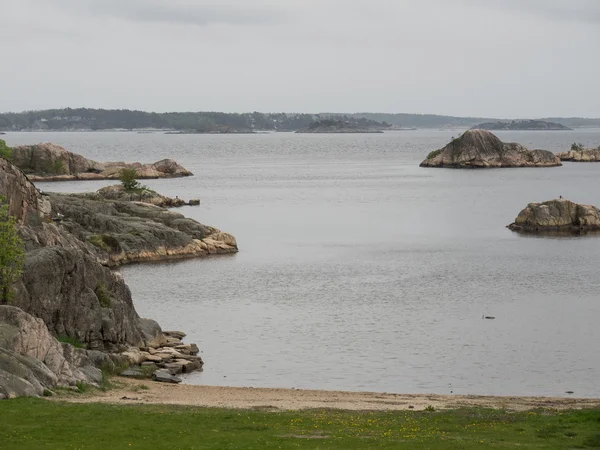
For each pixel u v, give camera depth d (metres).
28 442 37.50
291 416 47.25
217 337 79.75
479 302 95.38
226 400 54.94
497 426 44.72
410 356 73.25
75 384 54.31
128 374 62.69
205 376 66.88
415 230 162.12
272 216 186.25
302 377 67.06
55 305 64.44
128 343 69.44
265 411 49.62
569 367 69.94
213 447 37.97
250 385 64.62
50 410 44.38
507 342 77.88
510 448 39.16
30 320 54.44
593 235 153.12
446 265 120.94
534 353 74.19
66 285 65.62
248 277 111.56
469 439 41.25
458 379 66.62
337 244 143.50
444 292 101.31
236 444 38.66
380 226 168.88
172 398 54.84
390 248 138.25
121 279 72.56
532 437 41.94
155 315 88.94
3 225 63.97
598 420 45.91
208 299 97.44
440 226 168.12
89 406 46.81
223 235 137.00
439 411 51.22
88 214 127.50
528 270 116.50
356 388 64.19
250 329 82.94
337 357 72.81
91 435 39.41
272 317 88.12
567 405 54.97
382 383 65.44
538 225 159.50
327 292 101.56
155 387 59.09
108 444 37.94
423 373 68.25
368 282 107.94
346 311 90.94
